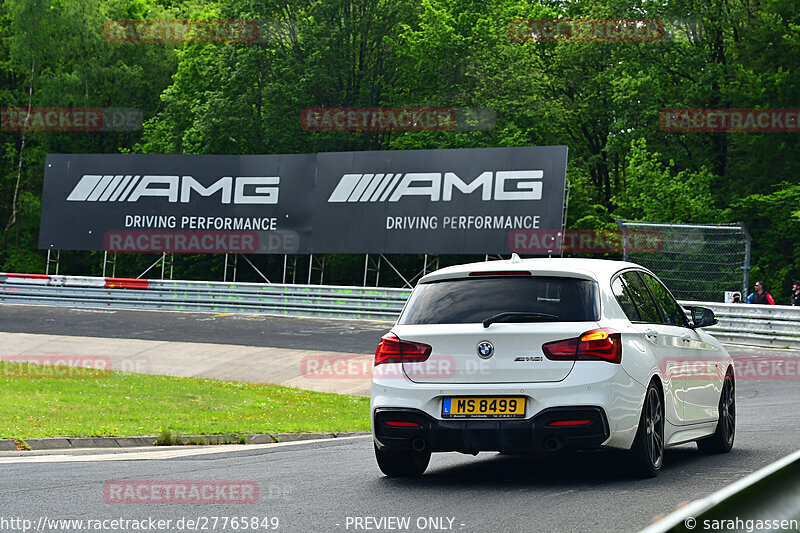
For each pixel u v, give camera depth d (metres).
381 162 55.22
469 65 73.50
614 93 77.31
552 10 85.06
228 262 77.19
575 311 11.02
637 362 11.16
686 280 51.09
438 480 11.81
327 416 24.81
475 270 11.70
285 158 57.34
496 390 10.91
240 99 74.62
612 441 10.71
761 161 73.44
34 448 17.28
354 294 52.47
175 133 81.69
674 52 75.25
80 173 60.97
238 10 77.75
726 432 14.20
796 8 73.00
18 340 40.59
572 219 76.94
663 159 76.62
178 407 24.59
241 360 36.53
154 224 59.56
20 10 85.62
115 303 57.28
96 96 89.75
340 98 75.31
